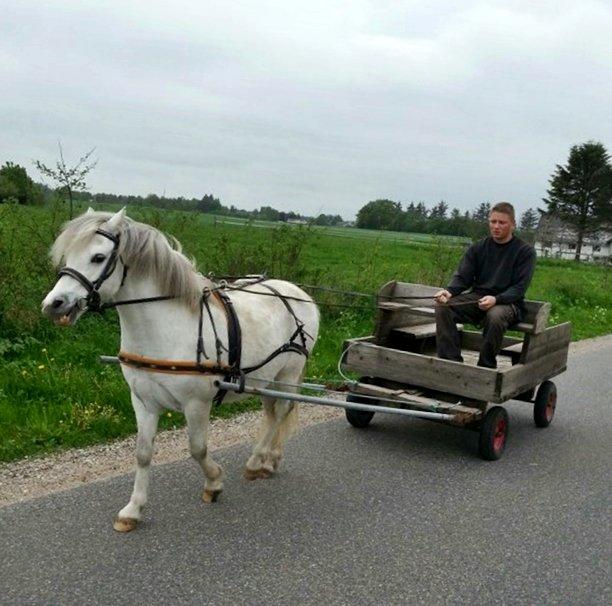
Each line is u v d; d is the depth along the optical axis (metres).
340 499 5.14
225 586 3.85
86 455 5.58
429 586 3.96
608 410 8.27
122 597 3.67
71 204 9.02
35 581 3.77
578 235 67.38
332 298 11.49
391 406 6.59
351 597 3.80
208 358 4.46
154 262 4.20
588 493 5.54
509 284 6.48
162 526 4.52
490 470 5.94
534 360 6.53
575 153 67.38
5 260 8.32
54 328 8.20
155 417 4.47
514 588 3.98
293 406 5.60
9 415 6.00
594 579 4.12
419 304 7.03
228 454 5.91
